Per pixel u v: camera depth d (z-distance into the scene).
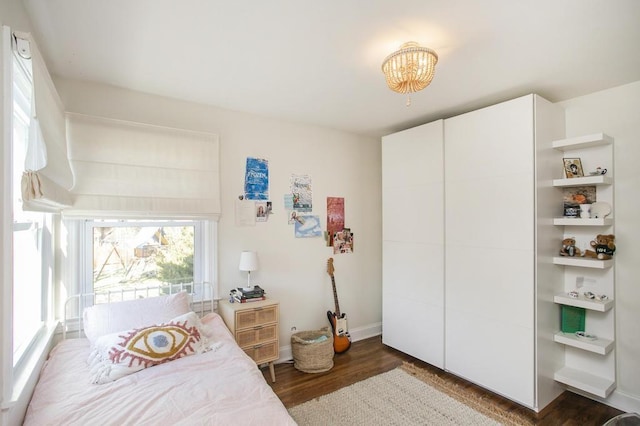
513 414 2.30
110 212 2.35
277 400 1.50
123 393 1.52
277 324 2.78
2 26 1.20
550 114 2.53
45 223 2.10
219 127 2.91
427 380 2.79
